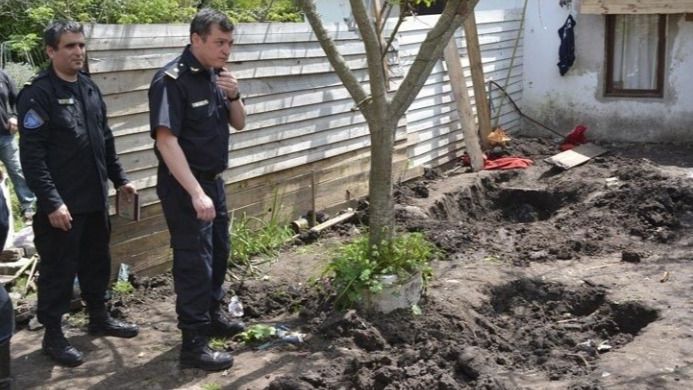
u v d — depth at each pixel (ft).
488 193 34.47
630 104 44.34
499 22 44.01
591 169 35.78
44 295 17.21
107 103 20.81
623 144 43.98
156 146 16.38
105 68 20.65
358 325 18.16
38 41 38.70
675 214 28.43
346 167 29.60
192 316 16.66
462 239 25.67
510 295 21.76
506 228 27.68
